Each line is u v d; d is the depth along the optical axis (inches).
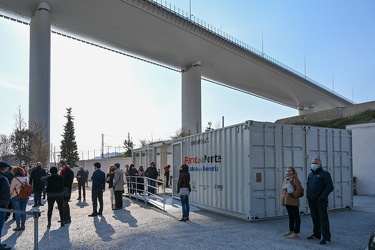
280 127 421.7
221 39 1945.1
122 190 512.7
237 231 333.7
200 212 463.5
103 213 466.0
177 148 616.1
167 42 1900.8
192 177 529.0
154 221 395.5
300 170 434.9
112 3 1530.5
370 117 1079.6
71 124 2610.7
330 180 291.0
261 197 395.5
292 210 309.1
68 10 1560.0
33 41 1493.6
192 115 2178.9
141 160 884.0
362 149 703.7
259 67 2299.5
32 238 315.6
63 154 2532.0
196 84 2193.7
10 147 1302.9
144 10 1610.5
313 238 297.7
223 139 446.0
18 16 1590.8
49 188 365.4
